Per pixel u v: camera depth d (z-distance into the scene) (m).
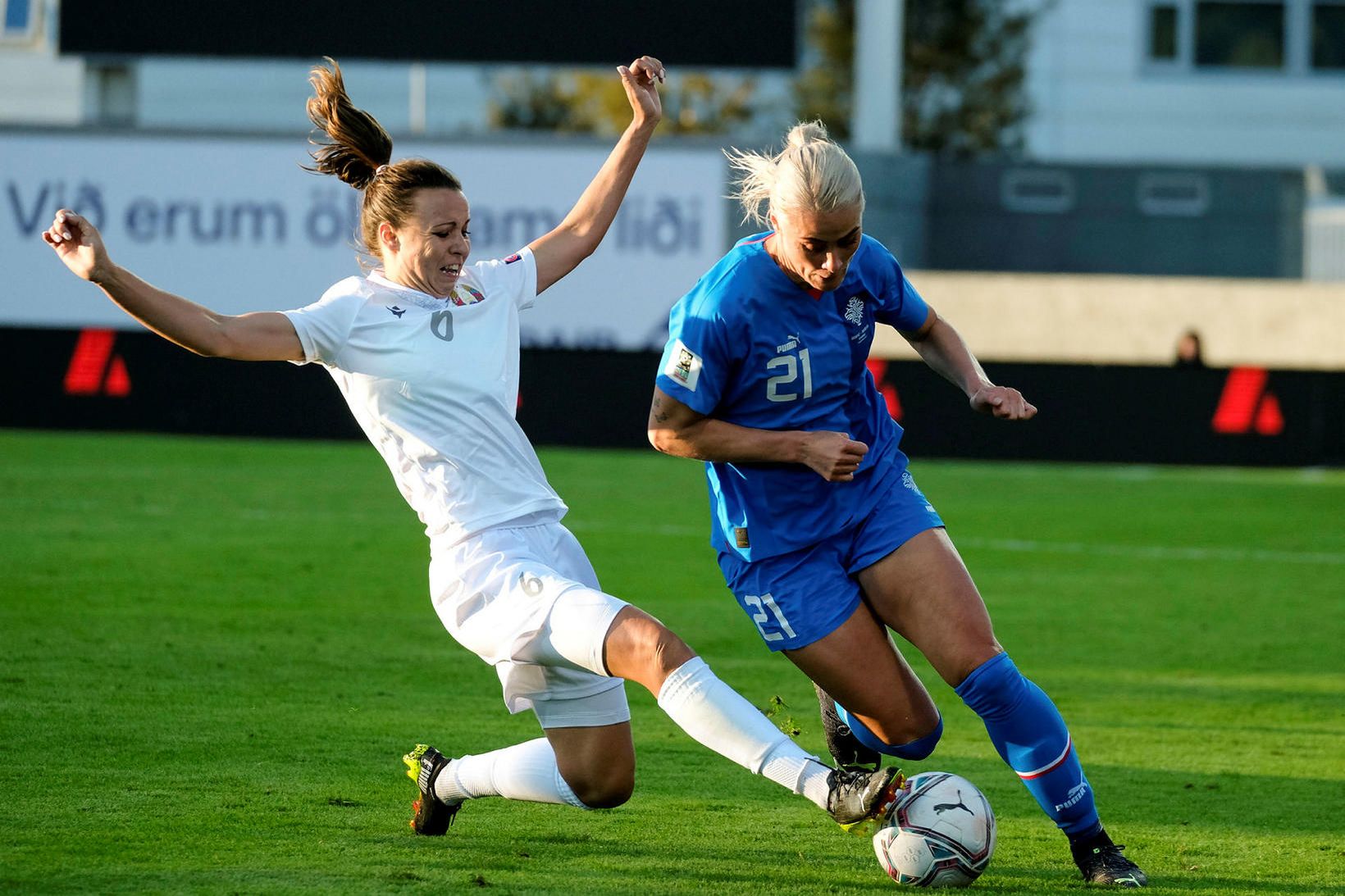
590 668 13.37
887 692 14.52
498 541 13.88
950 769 18.89
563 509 14.44
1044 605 30.67
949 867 13.60
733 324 14.10
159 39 64.00
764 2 61.44
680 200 61.12
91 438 56.78
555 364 56.75
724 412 14.76
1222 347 78.69
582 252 15.66
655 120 16.12
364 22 63.06
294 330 13.52
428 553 34.72
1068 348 79.12
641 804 16.67
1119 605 30.80
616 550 36.12
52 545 34.34
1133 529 41.34
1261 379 54.75
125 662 23.17
